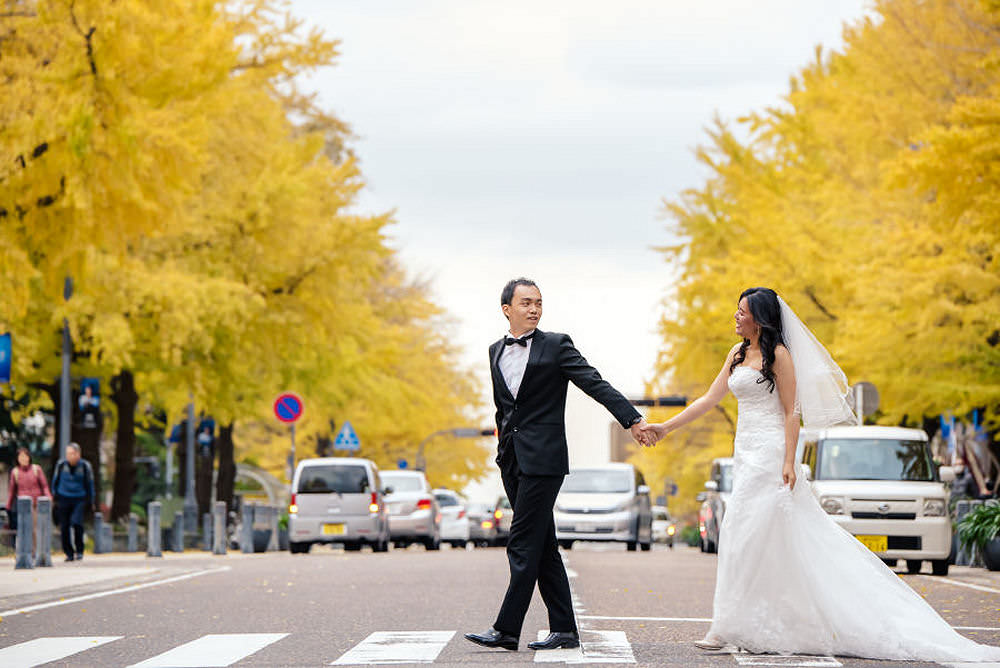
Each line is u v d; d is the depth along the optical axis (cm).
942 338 3459
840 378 1314
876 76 3653
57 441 4675
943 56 3450
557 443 1248
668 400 5394
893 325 3469
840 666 1168
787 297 4119
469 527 6856
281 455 7631
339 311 4559
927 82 3534
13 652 1307
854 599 1242
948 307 3356
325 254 4381
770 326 1310
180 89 2866
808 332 1320
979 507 3011
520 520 1254
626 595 2039
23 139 2575
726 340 4953
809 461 3044
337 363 5253
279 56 4209
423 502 4644
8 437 5984
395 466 8731
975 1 3309
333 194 4712
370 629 1509
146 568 2855
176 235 4056
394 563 3044
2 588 2178
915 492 2836
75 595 2034
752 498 1274
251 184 4169
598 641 1368
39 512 2969
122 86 2614
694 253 4984
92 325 3838
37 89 2575
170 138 2684
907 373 3575
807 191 4356
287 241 4219
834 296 4022
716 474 4631
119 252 2786
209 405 4478
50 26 2559
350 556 3672
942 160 2756
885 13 3566
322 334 4525
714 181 5000
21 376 4347
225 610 1759
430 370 7944
